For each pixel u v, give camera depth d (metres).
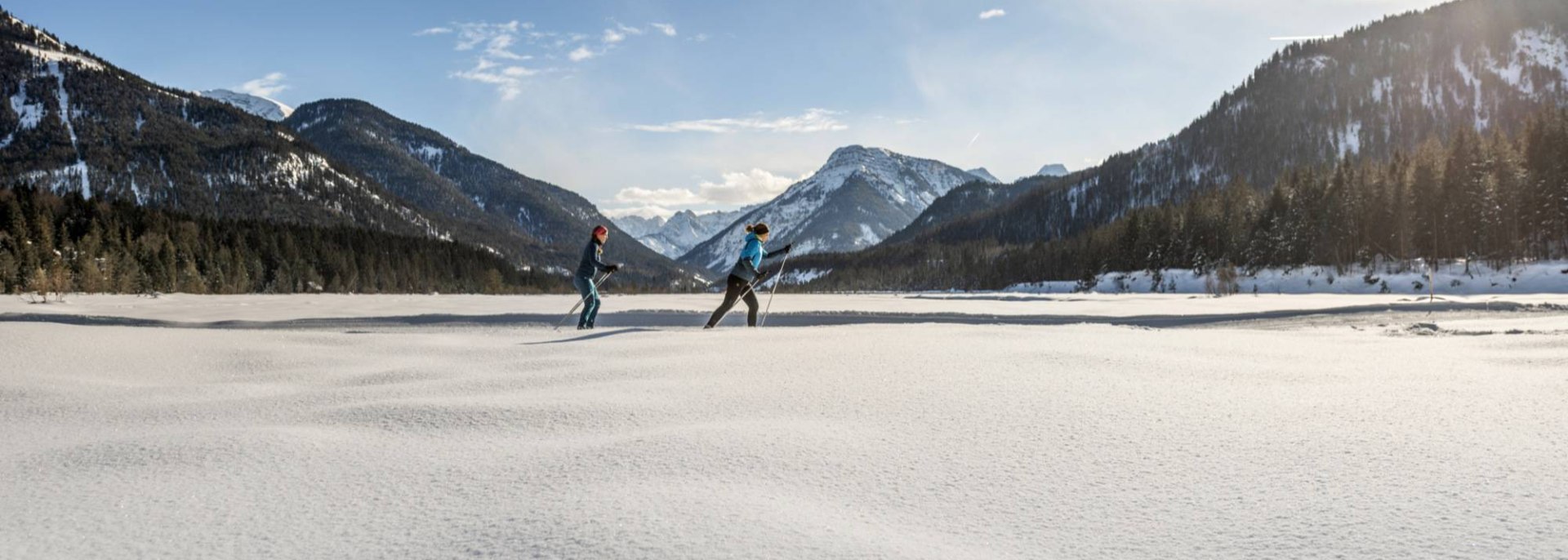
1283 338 8.14
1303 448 3.29
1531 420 3.78
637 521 2.43
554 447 3.45
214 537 2.37
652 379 5.40
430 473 3.05
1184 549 2.20
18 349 7.01
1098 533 2.33
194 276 60.78
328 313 19.28
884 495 2.72
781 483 2.85
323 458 3.30
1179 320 17.11
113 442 3.58
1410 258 75.31
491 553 2.21
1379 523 2.37
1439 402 4.27
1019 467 3.07
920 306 28.16
